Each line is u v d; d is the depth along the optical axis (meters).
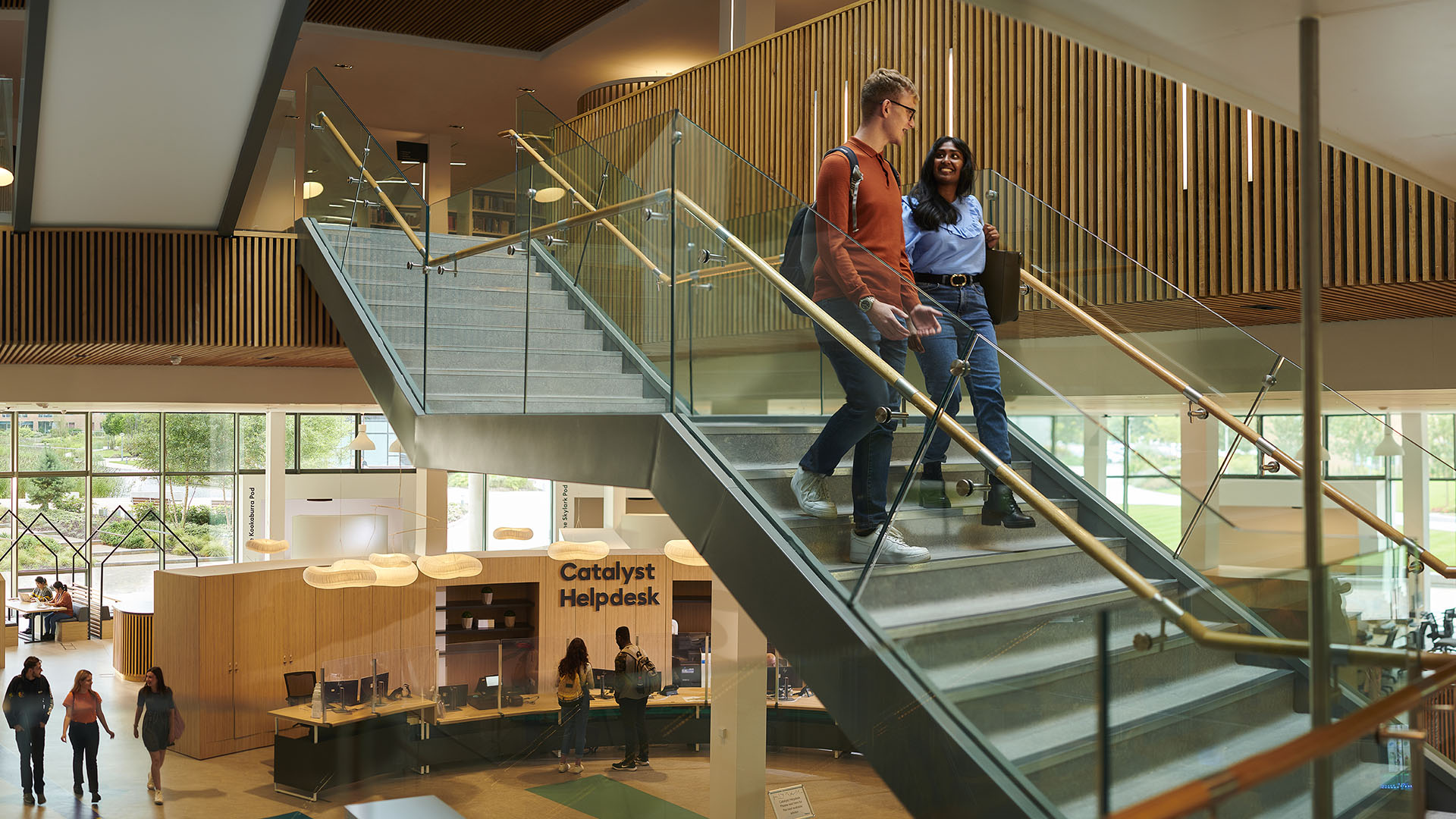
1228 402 4.28
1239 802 2.32
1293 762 2.20
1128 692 2.38
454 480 18.80
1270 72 3.02
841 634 2.97
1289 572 2.64
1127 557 3.75
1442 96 3.10
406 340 6.42
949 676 2.67
